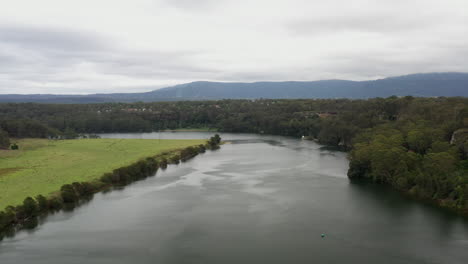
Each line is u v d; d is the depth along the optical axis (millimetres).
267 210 84188
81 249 64938
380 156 105750
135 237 69938
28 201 79500
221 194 97688
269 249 64562
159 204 89562
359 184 106250
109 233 71750
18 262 60281
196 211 84062
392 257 61219
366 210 83125
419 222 75562
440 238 68062
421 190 92062
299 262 59938
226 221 77625
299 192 98438
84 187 97125
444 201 85750
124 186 107375
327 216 79875
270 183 108938
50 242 67750
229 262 60094
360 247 64938
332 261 60094
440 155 93812
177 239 69000
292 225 75062
